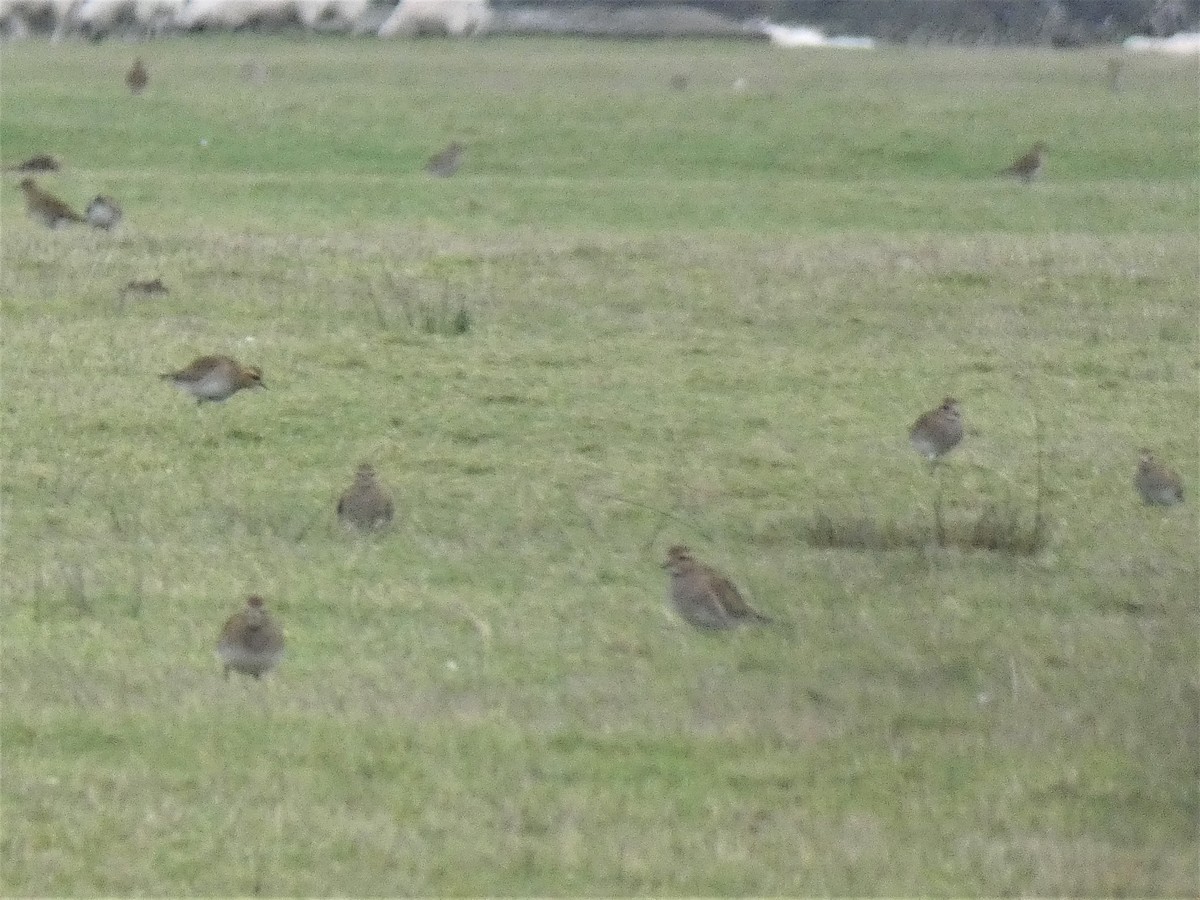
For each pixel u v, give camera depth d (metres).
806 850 14.21
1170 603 20.50
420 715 16.52
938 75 69.50
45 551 21.19
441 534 22.36
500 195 47.84
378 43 84.00
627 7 89.56
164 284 33.47
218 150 54.84
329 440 25.83
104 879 13.55
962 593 20.56
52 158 50.66
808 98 61.75
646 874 13.79
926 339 31.70
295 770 15.30
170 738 15.81
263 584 20.05
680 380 29.05
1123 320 32.94
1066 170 53.28
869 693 17.44
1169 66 72.50
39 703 16.52
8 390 27.25
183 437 25.66
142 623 18.78
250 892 13.41
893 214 46.12
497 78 68.19
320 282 34.22
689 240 40.66
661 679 17.70
